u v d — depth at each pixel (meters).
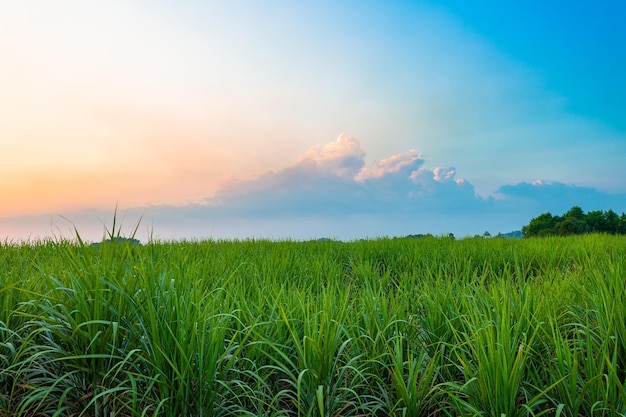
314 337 3.27
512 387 2.73
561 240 12.17
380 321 3.96
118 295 3.20
